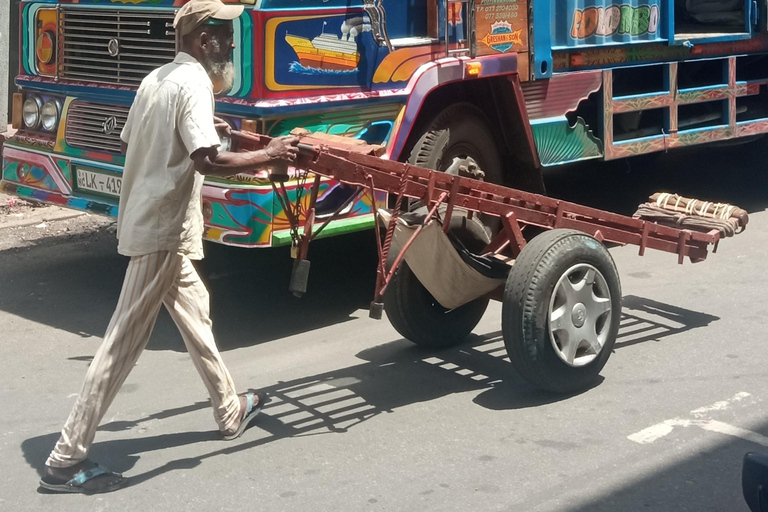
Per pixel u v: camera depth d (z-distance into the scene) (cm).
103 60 634
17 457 447
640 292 674
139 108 410
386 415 488
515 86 676
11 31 996
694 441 456
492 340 591
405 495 410
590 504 401
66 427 412
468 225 546
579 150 739
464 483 419
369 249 779
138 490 416
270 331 610
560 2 702
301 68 563
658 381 525
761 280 698
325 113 578
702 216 601
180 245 420
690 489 413
